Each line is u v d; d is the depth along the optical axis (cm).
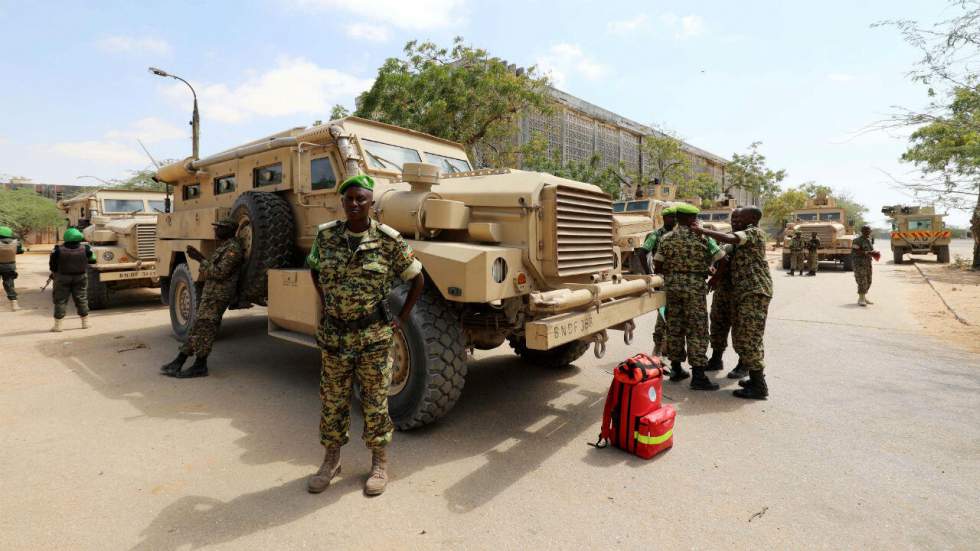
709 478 310
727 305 527
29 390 476
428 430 388
